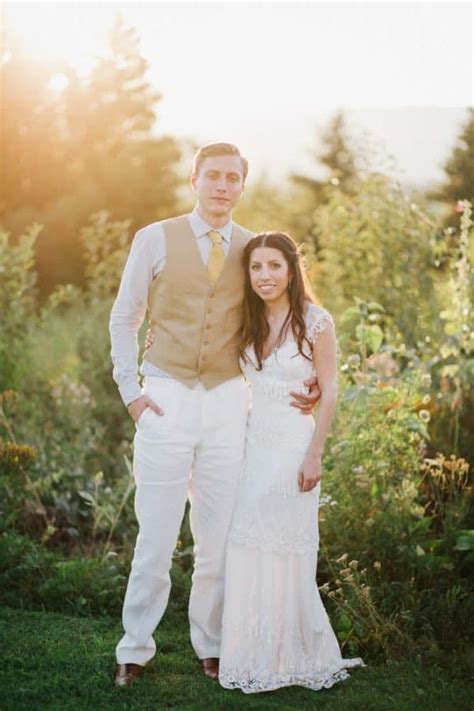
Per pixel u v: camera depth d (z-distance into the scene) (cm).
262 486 379
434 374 582
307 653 384
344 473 479
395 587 446
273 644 379
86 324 869
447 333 582
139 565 383
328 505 470
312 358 387
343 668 394
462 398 553
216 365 381
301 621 383
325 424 382
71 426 722
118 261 1062
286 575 381
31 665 395
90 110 1811
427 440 543
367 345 599
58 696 368
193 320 379
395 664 399
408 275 774
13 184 1727
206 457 382
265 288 377
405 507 470
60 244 1694
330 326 386
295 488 380
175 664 402
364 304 549
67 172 1777
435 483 510
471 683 384
